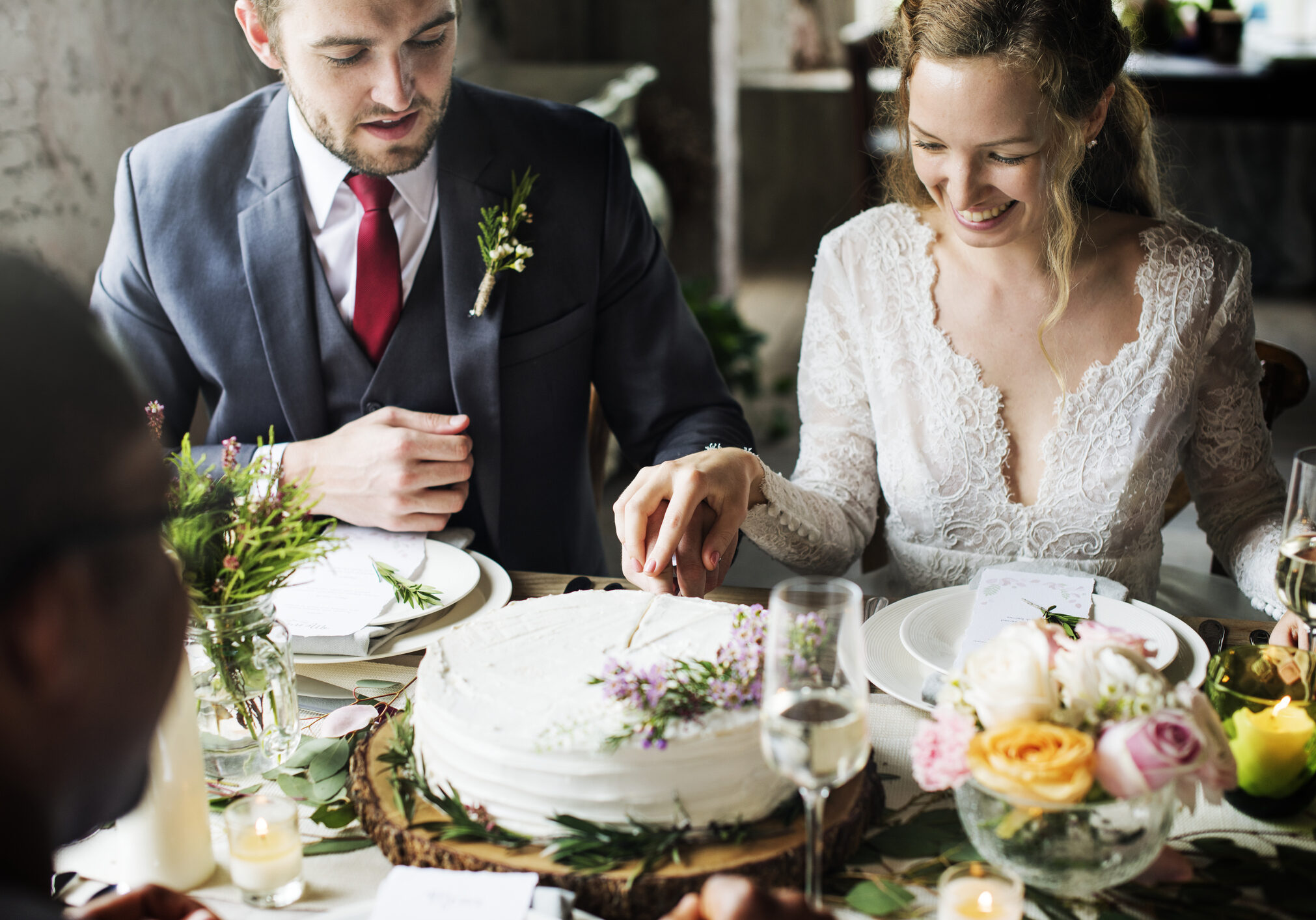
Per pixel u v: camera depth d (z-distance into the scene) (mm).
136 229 1871
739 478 1498
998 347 1782
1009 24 1452
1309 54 4910
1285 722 1033
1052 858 878
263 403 1885
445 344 1858
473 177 1855
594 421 2094
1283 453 4375
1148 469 1732
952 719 898
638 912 899
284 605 1392
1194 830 1021
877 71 5332
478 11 4555
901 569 1862
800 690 825
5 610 553
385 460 1627
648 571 1386
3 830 601
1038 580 1413
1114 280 1757
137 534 606
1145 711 865
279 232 1812
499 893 884
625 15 5352
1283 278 6426
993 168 1539
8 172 2283
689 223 5531
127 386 604
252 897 946
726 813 971
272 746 1145
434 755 1029
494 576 1530
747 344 4773
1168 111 4789
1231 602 1842
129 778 672
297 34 1599
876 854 992
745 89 7152
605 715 993
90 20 2502
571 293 1940
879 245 1875
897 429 1842
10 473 540
